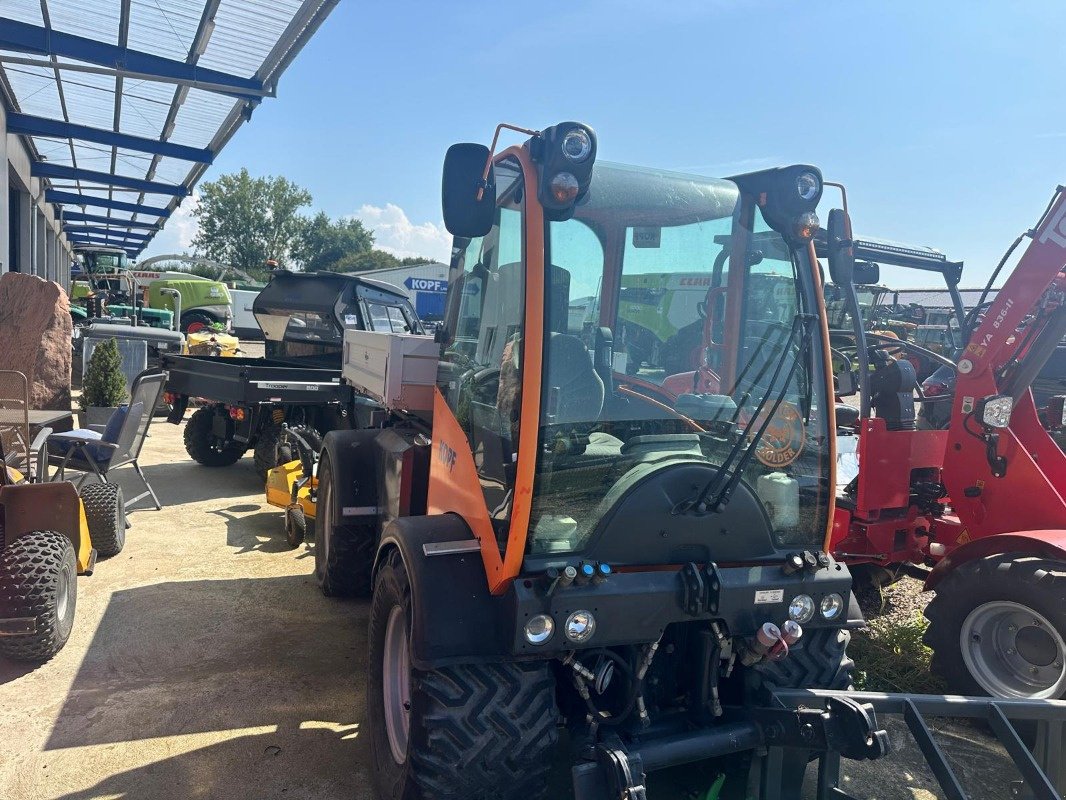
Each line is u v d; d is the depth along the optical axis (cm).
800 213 280
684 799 302
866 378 458
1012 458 418
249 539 612
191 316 2172
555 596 233
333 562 470
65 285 2833
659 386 268
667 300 272
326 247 7769
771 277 288
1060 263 400
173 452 948
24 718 350
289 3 753
